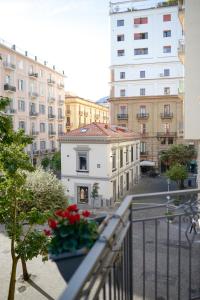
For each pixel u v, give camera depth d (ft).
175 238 29.73
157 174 141.79
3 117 26.32
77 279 5.23
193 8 40.40
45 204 44.60
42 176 47.32
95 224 8.27
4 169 27.17
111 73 158.51
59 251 7.77
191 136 41.19
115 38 157.58
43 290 32.81
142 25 154.10
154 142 150.41
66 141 88.58
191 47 40.68
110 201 86.17
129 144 110.22
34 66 159.22
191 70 40.86
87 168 87.20
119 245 8.13
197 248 26.63
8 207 28.07
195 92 40.73
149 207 12.92
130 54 155.74
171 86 150.41
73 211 8.77
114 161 92.32
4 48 135.03
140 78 154.71
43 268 38.04
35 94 158.51
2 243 45.80
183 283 21.30
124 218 9.18
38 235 27.94
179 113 147.23
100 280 6.58
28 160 29.12
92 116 248.32
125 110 155.33
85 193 88.38
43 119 168.25
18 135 28.12
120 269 9.29
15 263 28.07
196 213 14.37
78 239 7.82
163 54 151.43
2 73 134.41
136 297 20.75
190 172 121.29
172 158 114.21
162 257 26.09
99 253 6.15
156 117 150.30
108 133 88.43
